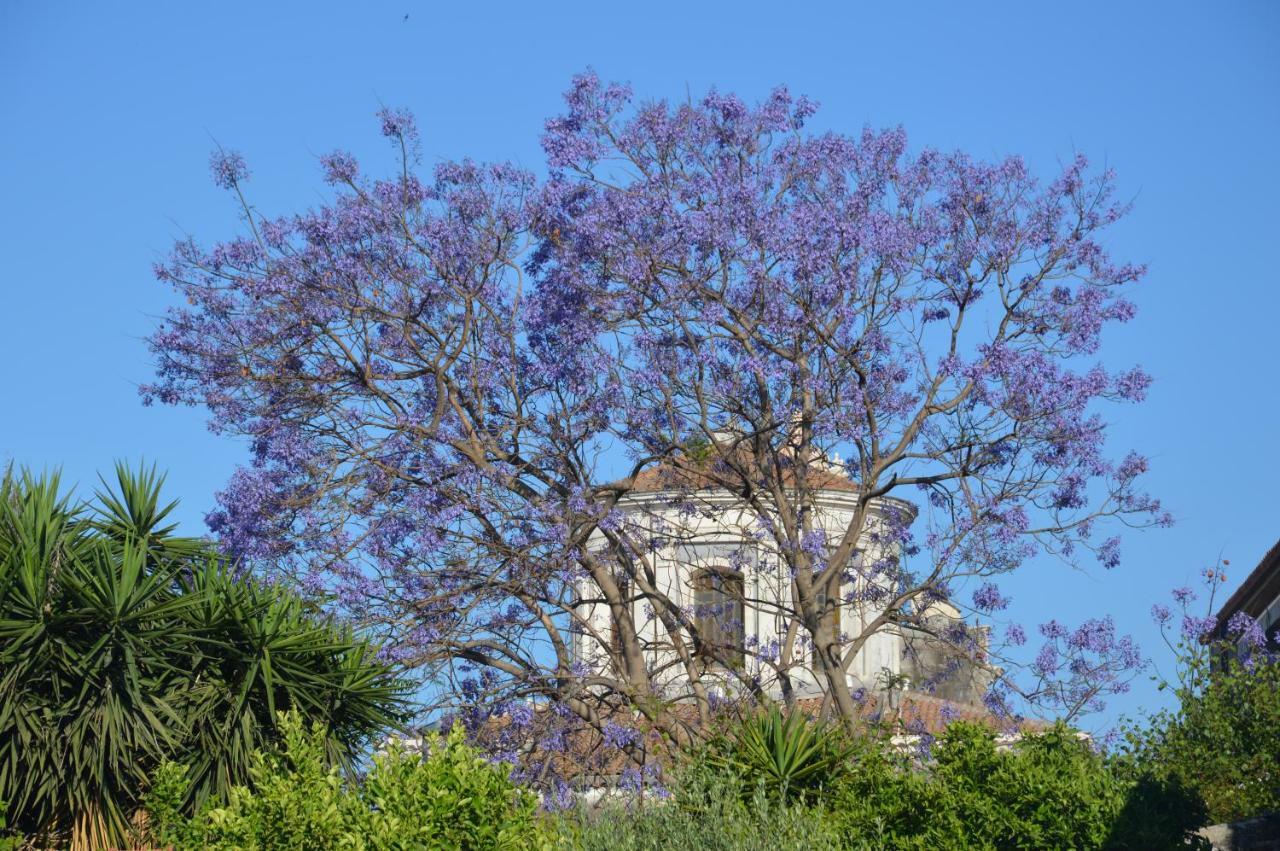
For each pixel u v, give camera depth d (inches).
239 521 802.8
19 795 730.2
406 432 813.2
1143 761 826.2
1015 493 830.5
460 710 797.9
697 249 812.6
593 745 825.5
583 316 807.7
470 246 834.8
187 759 748.0
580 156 828.6
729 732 694.5
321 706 760.3
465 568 799.1
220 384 834.2
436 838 431.2
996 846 610.2
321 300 826.2
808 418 823.7
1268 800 794.2
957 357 808.9
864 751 674.2
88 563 779.4
